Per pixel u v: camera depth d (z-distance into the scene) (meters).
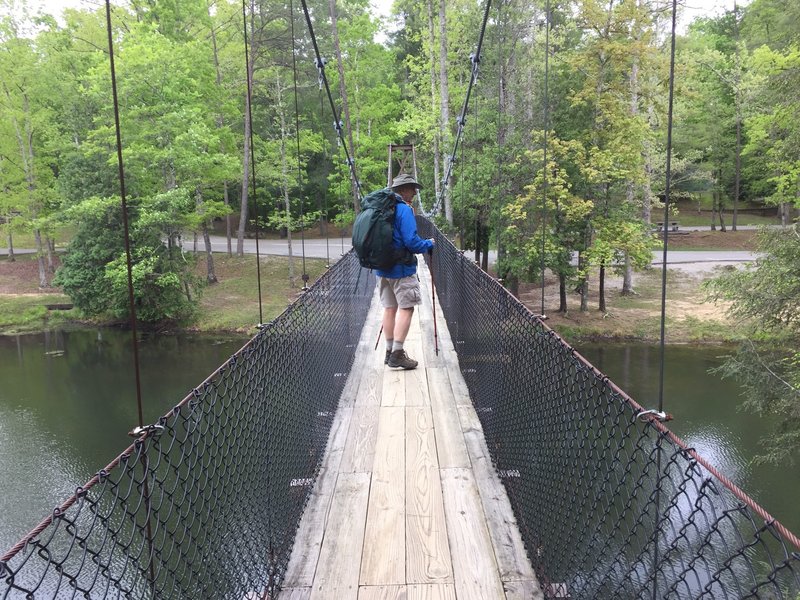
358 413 3.48
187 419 1.34
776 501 7.97
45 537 5.56
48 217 21.48
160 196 16.47
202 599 1.41
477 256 16.84
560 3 15.96
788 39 11.20
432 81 18.48
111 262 17.33
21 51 21.38
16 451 9.82
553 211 16.00
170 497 1.28
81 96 18.52
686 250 25.11
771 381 8.94
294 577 1.95
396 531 2.22
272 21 21.19
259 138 22.62
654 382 12.58
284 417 2.16
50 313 20.09
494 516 2.32
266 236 33.12
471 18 19.06
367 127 24.34
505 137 15.84
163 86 16.30
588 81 15.48
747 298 9.01
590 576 1.54
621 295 19.95
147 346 16.86
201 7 20.56
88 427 10.91
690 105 21.75
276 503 1.99
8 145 22.67
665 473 1.18
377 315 6.71
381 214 3.83
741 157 27.98
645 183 17.16
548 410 1.93
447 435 3.14
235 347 16.50
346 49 22.94
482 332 3.36
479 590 1.87
